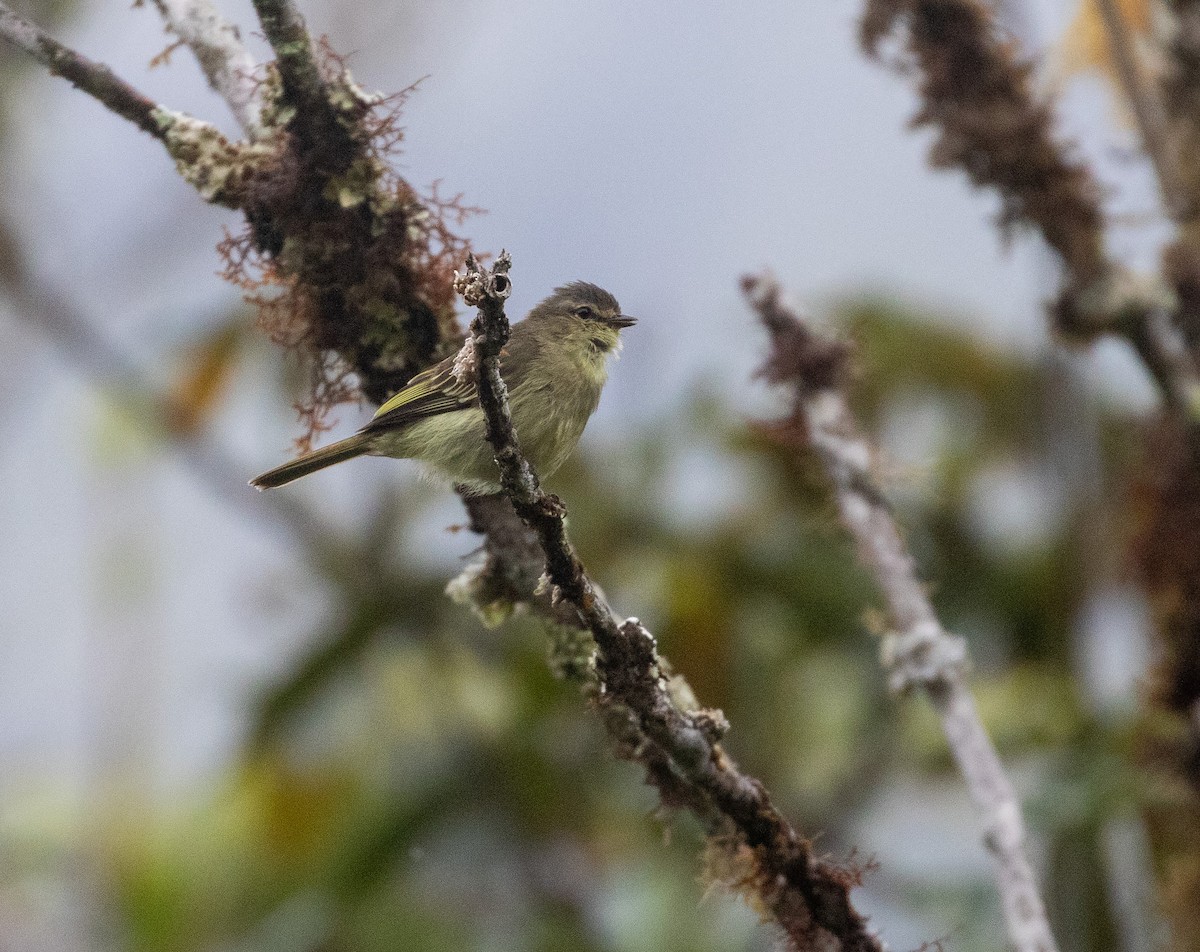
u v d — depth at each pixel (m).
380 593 11.21
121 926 10.83
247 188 7.77
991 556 11.68
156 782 11.16
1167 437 9.33
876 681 11.51
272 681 11.16
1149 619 9.59
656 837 10.88
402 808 10.74
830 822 11.26
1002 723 11.06
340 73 7.70
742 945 10.26
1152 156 9.32
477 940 10.55
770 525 11.55
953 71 9.41
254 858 10.96
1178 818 9.61
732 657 11.28
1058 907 9.94
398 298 8.05
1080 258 9.30
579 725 11.12
